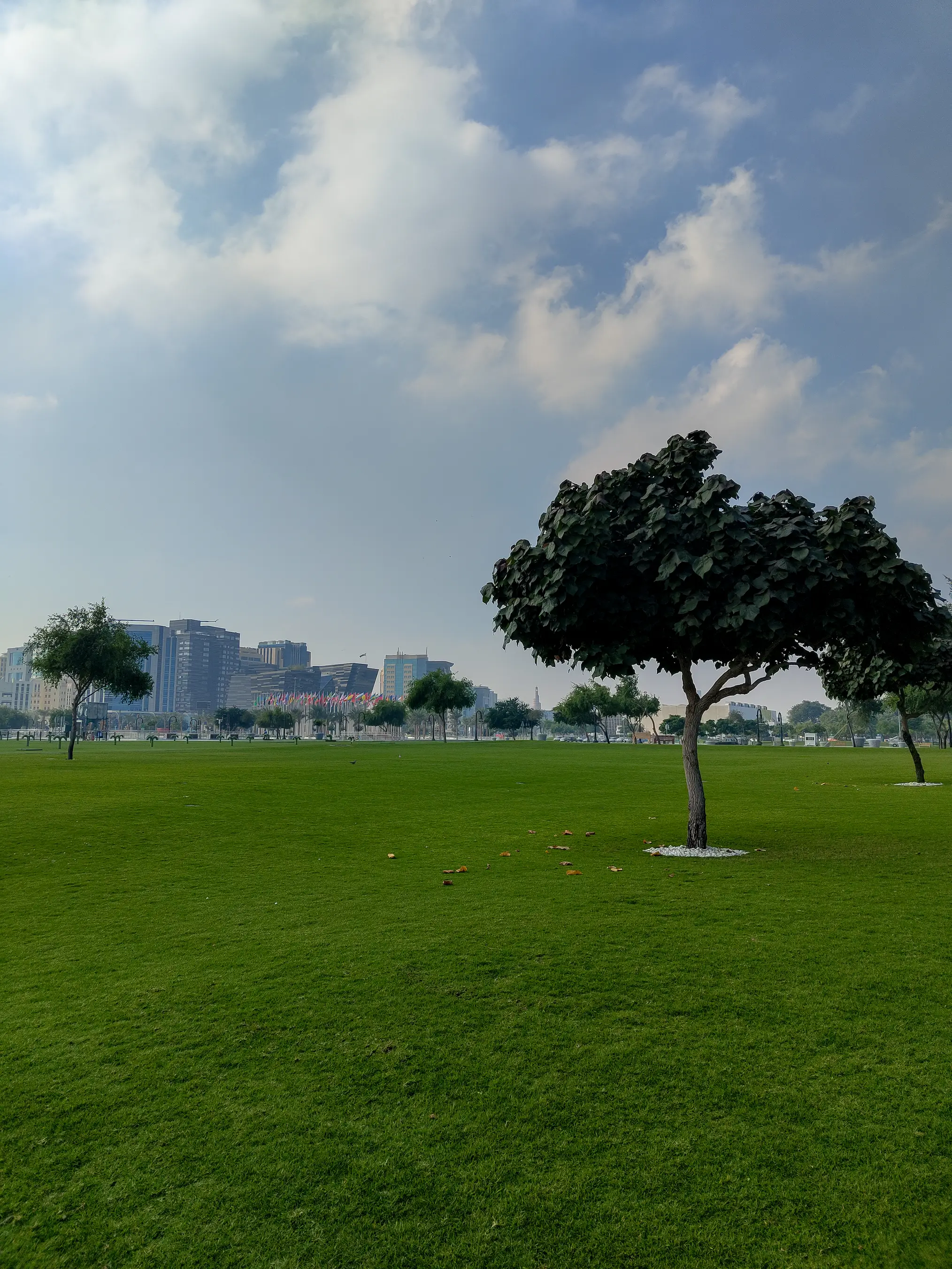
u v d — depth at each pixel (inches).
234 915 399.9
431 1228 149.8
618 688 4724.4
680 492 586.9
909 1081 201.0
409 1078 207.0
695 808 605.0
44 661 2346.2
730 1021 240.5
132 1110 194.2
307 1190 161.6
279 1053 224.2
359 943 335.0
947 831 701.9
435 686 4633.4
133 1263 141.6
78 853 604.1
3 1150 178.5
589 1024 239.6
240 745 4330.7
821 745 5639.8
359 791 1159.0
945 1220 149.0
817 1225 148.5
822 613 533.0
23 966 313.6
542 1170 166.4
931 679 1153.4
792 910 383.6
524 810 918.4
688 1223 149.7
